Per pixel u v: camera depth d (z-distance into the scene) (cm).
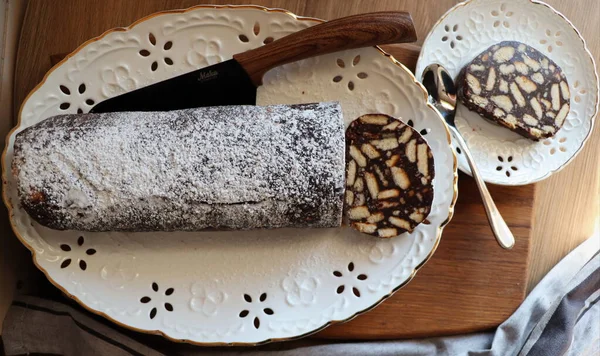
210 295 56
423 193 54
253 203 51
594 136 61
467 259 58
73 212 51
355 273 56
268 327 56
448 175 55
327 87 57
